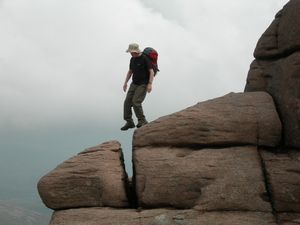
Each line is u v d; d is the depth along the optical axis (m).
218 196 16.28
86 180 17.39
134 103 20.41
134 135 18.42
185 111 18.31
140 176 17.25
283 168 16.70
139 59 20.36
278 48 19.02
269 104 18.23
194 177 16.69
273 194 16.23
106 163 17.75
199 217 15.96
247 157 17.06
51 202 17.45
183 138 17.72
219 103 18.45
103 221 16.45
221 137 17.47
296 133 17.44
